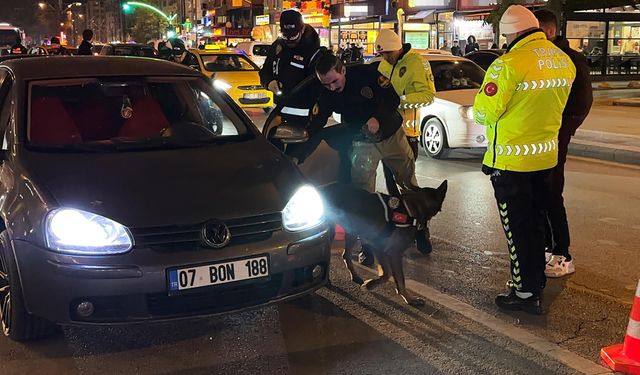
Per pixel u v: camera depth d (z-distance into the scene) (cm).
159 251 332
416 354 364
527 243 411
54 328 371
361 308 429
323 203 411
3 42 3228
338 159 518
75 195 347
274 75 563
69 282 325
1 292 378
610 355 351
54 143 416
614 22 2281
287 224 364
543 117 394
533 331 395
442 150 998
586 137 1126
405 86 547
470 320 410
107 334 384
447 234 600
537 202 412
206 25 7269
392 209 408
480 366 351
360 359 358
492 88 388
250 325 401
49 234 331
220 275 339
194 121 488
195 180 373
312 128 492
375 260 519
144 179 370
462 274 493
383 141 497
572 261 502
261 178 386
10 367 345
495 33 2080
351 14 3509
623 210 685
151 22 8231
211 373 342
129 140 433
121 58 512
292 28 529
